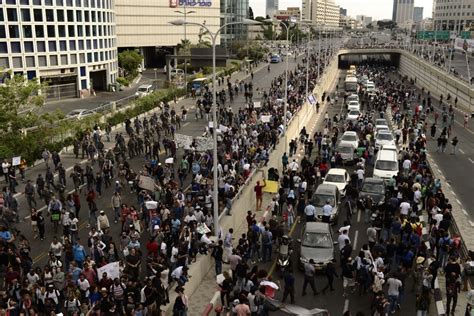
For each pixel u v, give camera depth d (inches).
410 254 772.6
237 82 2743.6
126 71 3503.9
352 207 1106.7
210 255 850.1
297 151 1676.9
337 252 908.0
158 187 999.6
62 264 768.9
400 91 2859.3
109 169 1216.8
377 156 1380.4
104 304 616.4
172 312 662.5
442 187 1283.2
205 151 1309.1
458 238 809.5
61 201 993.5
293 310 657.6
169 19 4315.9
